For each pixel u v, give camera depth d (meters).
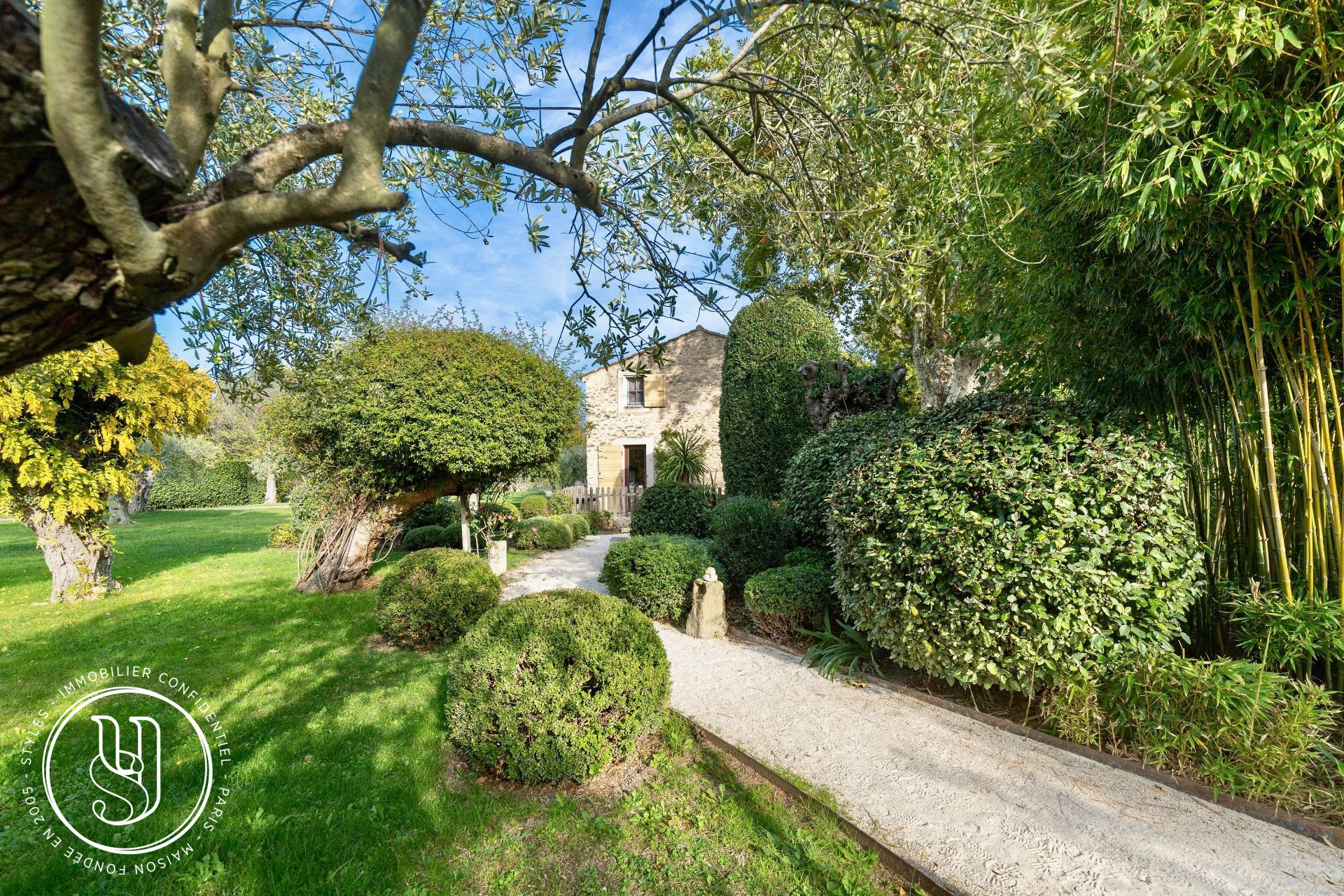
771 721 3.25
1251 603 2.66
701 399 14.55
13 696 3.74
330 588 6.70
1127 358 3.15
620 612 3.11
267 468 19.56
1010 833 2.23
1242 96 2.07
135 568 8.65
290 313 2.64
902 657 3.40
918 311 4.67
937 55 1.74
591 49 1.51
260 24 2.02
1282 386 2.74
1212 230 2.43
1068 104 1.63
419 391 6.27
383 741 3.05
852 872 2.09
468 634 3.06
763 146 2.21
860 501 3.60
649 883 2.05
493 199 2.38
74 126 0.67
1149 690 2.62
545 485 20.03
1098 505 2.82
